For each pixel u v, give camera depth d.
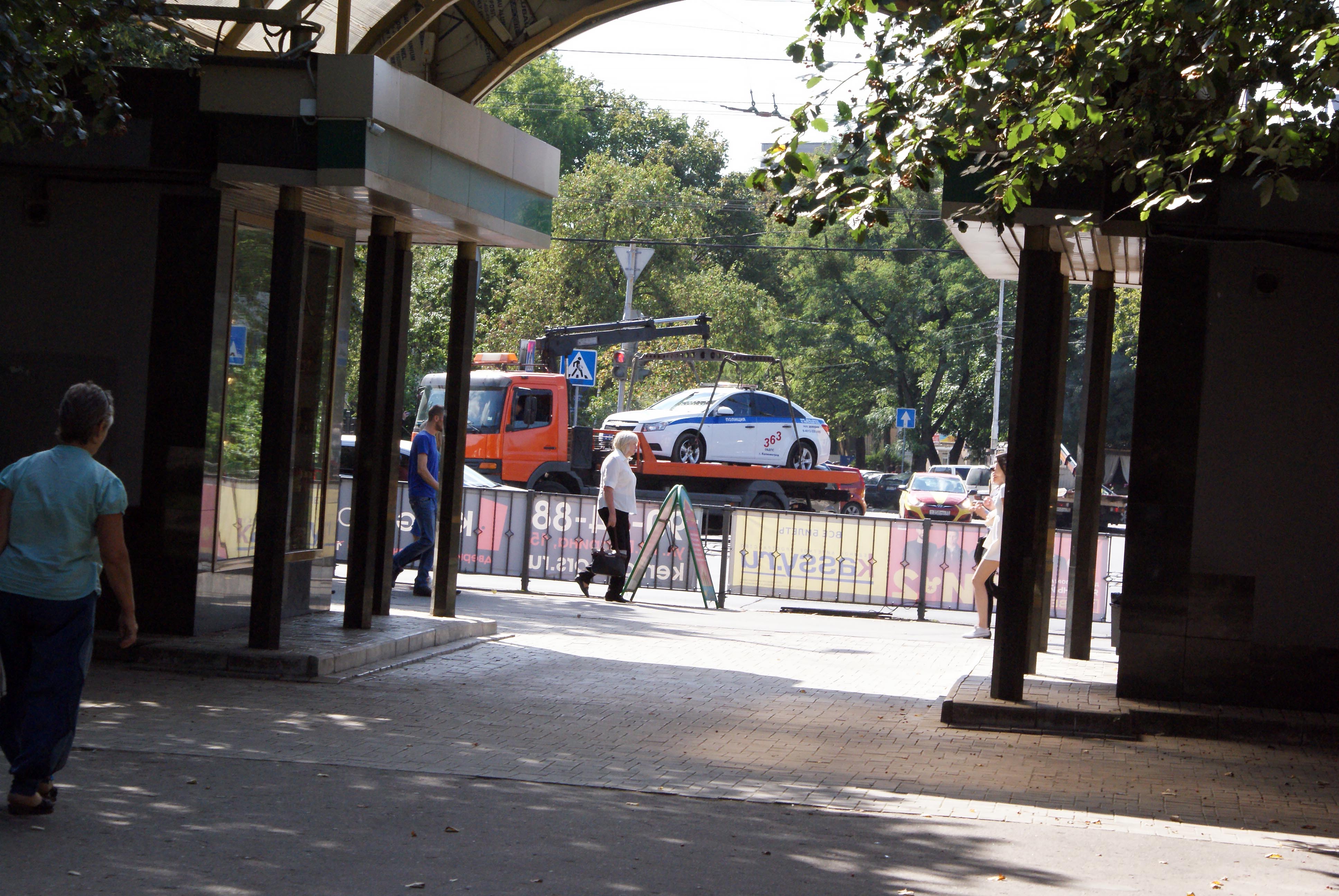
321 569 13.44
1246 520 10.40
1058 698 10.60
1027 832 7.00
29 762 6.03
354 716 9.29
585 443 34.03
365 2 17.61
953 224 10.29
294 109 10.23
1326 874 6.45
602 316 54.97
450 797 7.08
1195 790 8.32
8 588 6.07
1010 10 8.45
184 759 7.57
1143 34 8.40
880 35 8.82
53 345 11.32
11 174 11.25
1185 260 10.40
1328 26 7.94
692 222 59.34
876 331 77.25
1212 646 10.45
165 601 11.24
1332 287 10.26
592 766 8.12
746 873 5.96
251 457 12.16
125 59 13.97
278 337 10.66
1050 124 8.23
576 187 56.59
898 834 6.83
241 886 5.39
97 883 5.31
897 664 13.85
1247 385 10.38
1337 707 10.28
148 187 11.22
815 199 8.86
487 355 35.72
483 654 12.82
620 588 18.94
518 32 18.80
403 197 10.76
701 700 10.95
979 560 16.98
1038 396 10.33
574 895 5.49
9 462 11.32
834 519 18.75
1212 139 9.02
